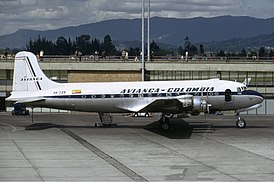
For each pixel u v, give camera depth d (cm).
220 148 3725
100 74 7581
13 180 2609
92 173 2795
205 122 5697
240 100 4881
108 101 4875
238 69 7675
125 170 2881
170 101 4378
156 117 6462
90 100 4869
